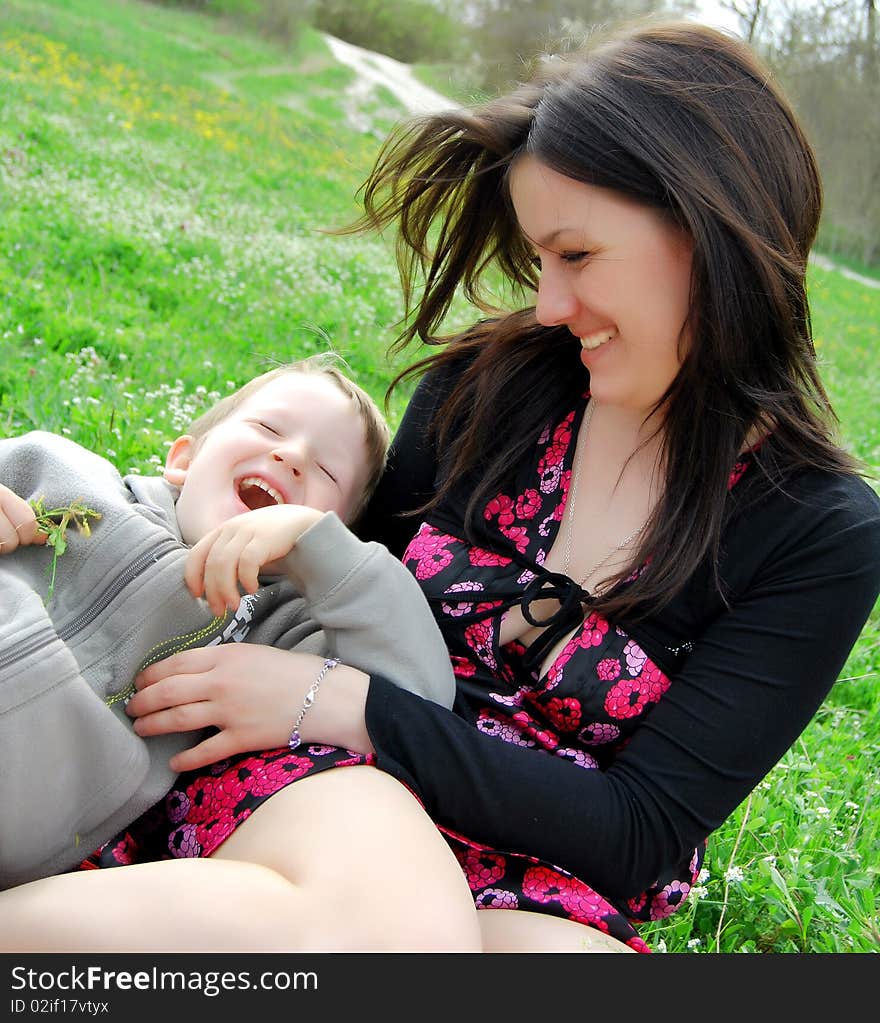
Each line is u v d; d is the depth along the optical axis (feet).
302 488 8.32
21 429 12.80
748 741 6.84
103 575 7.14
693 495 7.04
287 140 57.88
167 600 7.12
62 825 6.53
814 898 8.97
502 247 8.47
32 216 23.13
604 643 7.15
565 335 7.94
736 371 6.86
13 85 41.52
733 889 9.25
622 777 6.85
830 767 11.41
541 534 7.59
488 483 7.75
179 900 5.60
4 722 6.19
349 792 6.31
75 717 6.46
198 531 7.95
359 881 5.79
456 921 5.81
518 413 7.91
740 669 6.89
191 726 6.79
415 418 8.71
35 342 15.92
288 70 92.79
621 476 7.48
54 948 5.52
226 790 6.69
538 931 6.57
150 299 21.17
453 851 7.04
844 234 87.35
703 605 7.13
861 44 77.97
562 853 6.70
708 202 6.51
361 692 6.77
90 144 35.37
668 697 7.00
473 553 7.73
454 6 131.85
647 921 7.61
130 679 7.05
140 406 14.57
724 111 6.72
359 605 7.08
